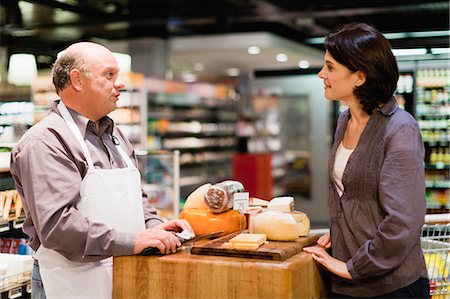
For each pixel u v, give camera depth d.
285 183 11.39
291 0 8.23
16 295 2.95
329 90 2.12
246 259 1.96
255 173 8.03
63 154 2.24
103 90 2.39
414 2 8.10
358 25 2.07
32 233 2.34
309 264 2.04
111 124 2.54
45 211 2.13
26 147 2.23
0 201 3.11
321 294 2.19
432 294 2.69
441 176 6.98
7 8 7.04
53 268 2.32
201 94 12.26
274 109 11.76
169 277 1.99
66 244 2.14
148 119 10.22
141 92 7.85
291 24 10.22
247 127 11.80
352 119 2.16
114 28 10.25
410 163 1.93
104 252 2.10
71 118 2.38
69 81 2.38
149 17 9.32
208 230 2.34
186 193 10.48
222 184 2.43
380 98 2.05
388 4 8.23
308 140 11.11
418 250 2.05
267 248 2.00
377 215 2.02
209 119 12.62
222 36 9.19
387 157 1.96
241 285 1.89
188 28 11.12
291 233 2.13
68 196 2.16
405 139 1.96
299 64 11.45
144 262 2.04
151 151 3.94
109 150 2.48
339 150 2.18
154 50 10.58
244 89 13.05
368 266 1.95
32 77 7.41
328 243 2.23
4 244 3.27
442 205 6.94
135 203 2.36
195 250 2.05
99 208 2.26
